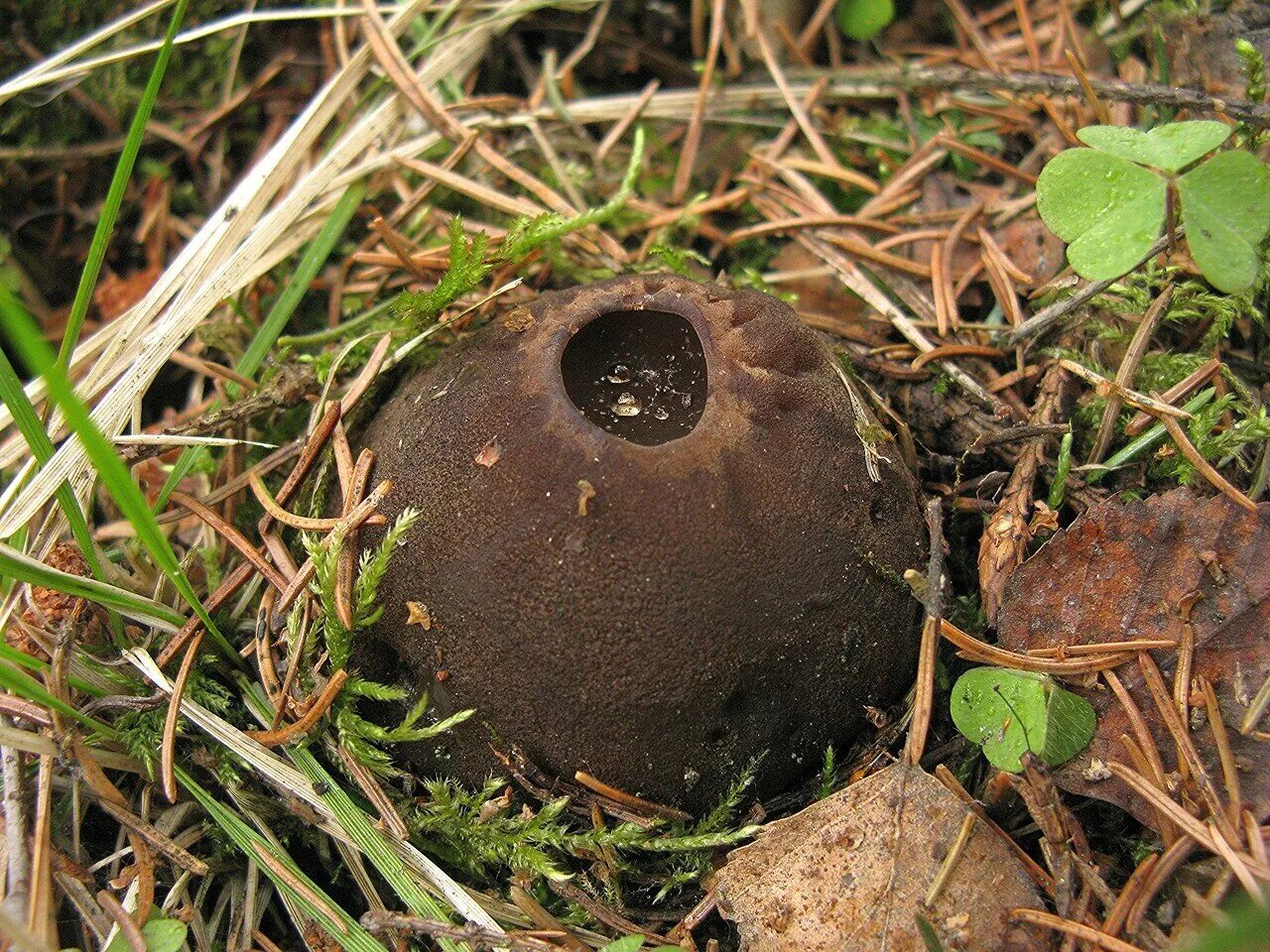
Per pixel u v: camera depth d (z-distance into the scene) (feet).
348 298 0.74
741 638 0.50
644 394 0.54
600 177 0.79
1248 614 0.54
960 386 0.66
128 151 0.55
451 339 0.65
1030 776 0.50
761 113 0.81
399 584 0.53
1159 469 0.61
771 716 0.52
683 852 0.54
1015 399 0.66
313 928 0.55
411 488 0.54
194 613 0.58
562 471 0.50
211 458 0.67
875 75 0.79
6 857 0.52
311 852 0.59
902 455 0.62
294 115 0.82
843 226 0.74
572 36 0.83
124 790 0.57
